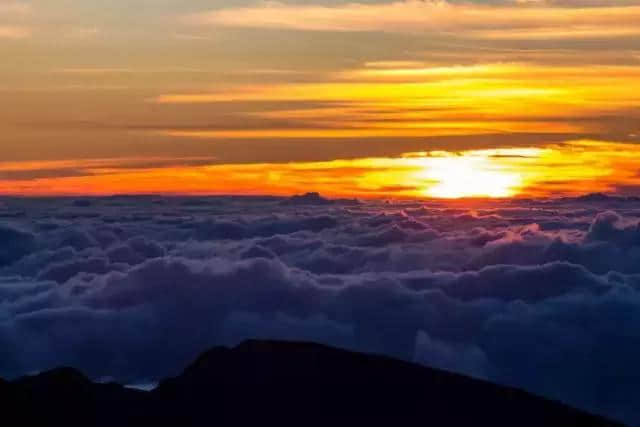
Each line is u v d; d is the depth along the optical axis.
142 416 58.53
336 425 56.25
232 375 59.78
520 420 57.47
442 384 59.66
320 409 57.38
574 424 57.91
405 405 57.88
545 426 57.44
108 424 58.19
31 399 59.56
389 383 59.31
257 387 58.91
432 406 57.88
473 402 58.53
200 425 57.09
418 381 59.69
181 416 57.84
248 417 57.12
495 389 59.91
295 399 58.00
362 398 58.16
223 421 57.09
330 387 58.81
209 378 59.84
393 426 56.28
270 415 57.16
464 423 56.88
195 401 58.59
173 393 59.59
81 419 58.47
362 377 59.59
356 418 56.81
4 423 57.66
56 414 58.78
